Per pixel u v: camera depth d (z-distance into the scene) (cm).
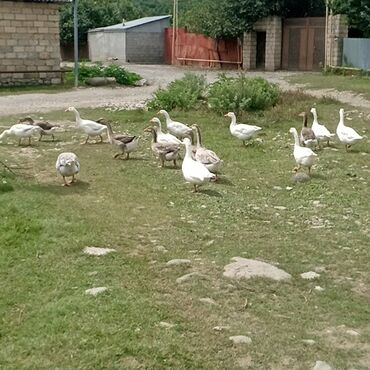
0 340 506
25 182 1026
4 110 2023
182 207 921
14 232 748
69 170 1001
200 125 1645
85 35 5312
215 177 1034
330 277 673
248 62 3850
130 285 617
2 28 2753
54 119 1811
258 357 498
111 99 2352
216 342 514
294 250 752
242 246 758
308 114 1789
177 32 4481
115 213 869
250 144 1387
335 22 3266
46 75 2889
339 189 1044
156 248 736
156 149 1172
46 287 605
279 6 3606
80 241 730
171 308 571
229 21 3841
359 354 516
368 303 611
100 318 538
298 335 539
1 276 629
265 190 1036
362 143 1415
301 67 3628
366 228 848
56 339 503
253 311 579
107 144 1387
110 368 467
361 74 3006
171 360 482
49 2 2833
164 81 3117
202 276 647
